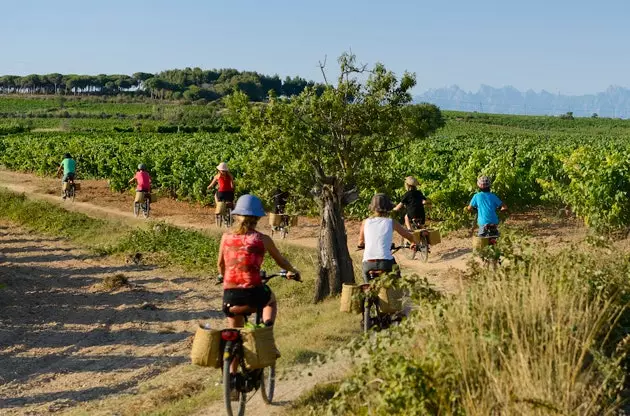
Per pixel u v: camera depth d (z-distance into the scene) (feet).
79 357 39.73
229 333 21.03
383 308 26.55
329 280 47.09
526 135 277.44
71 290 56.90
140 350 40.88
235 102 47.32
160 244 72.23
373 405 18.13
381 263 27.68
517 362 17.79
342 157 46.93
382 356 18.97
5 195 103.60
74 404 31.65
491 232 41.81
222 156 102.42
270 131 46.19
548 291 21.93
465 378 17.38
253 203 22.07
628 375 19.90
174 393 28.37
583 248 29.07
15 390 33.96
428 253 55.72
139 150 125.18
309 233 70.95
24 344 42.27
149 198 85.40
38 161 138.82
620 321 22.43
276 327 38.19
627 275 25.12
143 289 56.54
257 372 22.27
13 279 60.03
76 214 90.53
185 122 368.68
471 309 20.59
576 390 17.46
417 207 52.24
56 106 585.22
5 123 380.58
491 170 66.64
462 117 448.65
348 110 46.14
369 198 72.38
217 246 69.77
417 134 47.42
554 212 65.82
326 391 23.84
